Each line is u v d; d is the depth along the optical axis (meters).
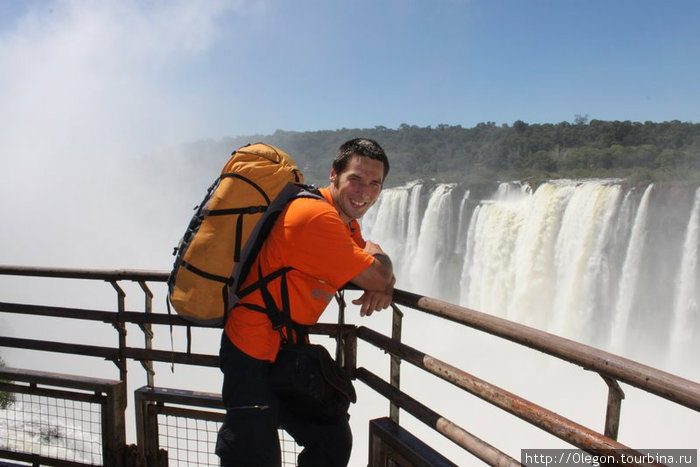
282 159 2.02
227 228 1.88
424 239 34.69
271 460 1.97
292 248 1.91
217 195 1.92
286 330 2.00
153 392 2.95
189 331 2.11
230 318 2.03
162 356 2.92
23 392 3.22
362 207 2.19
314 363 1.98
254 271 2.03
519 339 1.78
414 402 2.25
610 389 1.55
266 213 1.91
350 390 2.12
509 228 26.89
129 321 2.97
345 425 2.17
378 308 2.15
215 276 1.89
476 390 1.94
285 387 1.96
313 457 2.17
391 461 2.41
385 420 2.47
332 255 1.88
